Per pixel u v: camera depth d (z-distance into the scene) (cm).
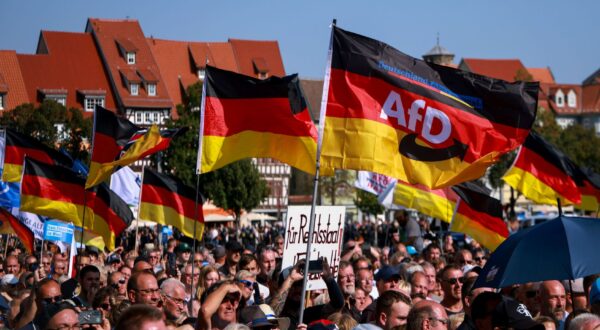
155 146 3080
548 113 19988
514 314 1445
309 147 2455
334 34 2045
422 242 4606
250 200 14250
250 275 2139
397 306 1659
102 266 3136
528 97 2045
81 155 12744
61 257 3097
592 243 1576
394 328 1656
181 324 1838
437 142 2050
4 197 4359
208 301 1656
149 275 1809
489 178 17075
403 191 4125
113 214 3566
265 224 15212
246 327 1462
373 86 2047
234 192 14112
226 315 1677
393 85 2047
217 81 2470
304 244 2252
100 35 19450
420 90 2047
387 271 2272
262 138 2467
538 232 1606
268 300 2223
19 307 2202
